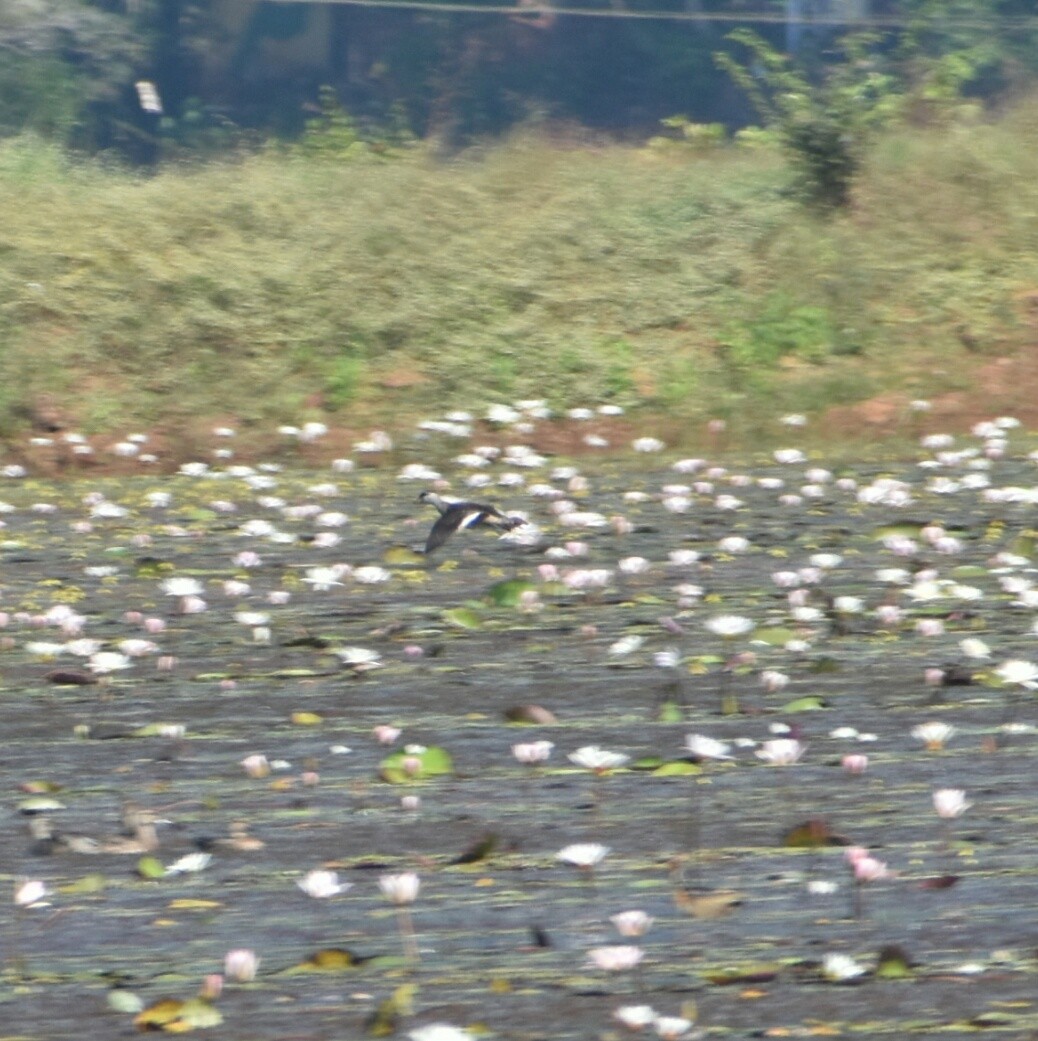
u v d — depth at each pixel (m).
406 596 13.27
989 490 17.50
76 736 9.74
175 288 22.91
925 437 21.30
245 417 21.45
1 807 8.57
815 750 9.30
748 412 21.64
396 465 20.41
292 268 23.34
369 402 21.89
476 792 8.67
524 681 10.77
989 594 12.94
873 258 24.48
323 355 22.55
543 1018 6.07
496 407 21.44
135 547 15.34
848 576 13.59
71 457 20.42
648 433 21.36
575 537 15.49
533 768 9.05
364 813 8.38
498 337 22.73
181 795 8.71
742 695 10.39
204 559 14.83
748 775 8.89
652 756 9.20
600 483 18.69
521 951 6.68
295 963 6.62
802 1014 6.08
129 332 22.31
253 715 10.12
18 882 7.52
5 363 21.48
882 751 9.26
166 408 21.47
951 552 13.20
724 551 14.66
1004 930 6.81
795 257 24.39
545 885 7.39
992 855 7.66
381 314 22.97
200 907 7.21
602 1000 6.22
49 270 22.92
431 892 7.34
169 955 6.71
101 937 6.91
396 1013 6.11
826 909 7.07
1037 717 9.84
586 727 9.80
